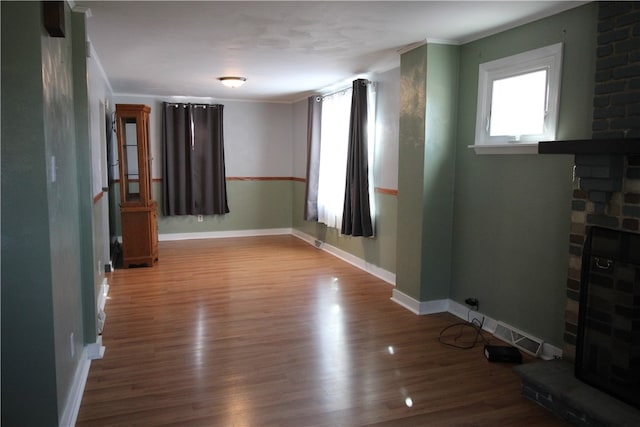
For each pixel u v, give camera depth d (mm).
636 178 2271
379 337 3391
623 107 2369
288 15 2961
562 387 2371
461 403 2502
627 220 2320
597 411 2152
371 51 3990
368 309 3996
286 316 3814
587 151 2271
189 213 7152
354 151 5043
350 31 3352
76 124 2811
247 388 2639
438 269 3895
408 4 2736
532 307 3117
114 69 4797
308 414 2379
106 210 5191
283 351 3139
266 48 3867
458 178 3779
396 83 4547
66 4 2510
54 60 2141
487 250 3496
